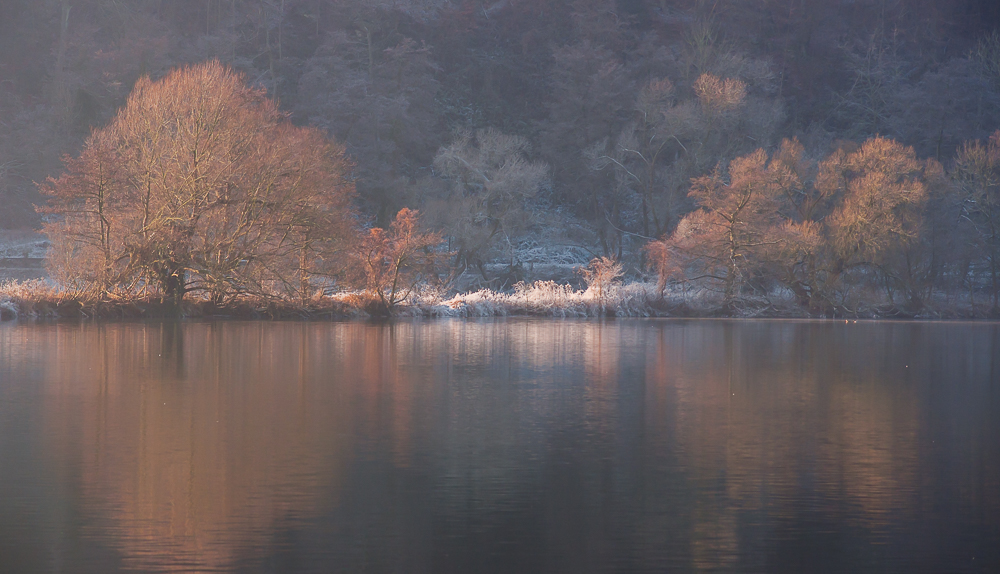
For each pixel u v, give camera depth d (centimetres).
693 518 1409
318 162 7088
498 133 12738
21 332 5091
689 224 9231
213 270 6775
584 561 1212
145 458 1775
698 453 1891
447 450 1891
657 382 3141
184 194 6719
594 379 3209
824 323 7912
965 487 1612
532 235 14162
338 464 1747
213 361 3600
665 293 9212
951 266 10444
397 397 2670
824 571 1188
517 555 1234
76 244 6881
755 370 3584
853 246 9112
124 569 1164
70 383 2864
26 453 1808
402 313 7719
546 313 8481
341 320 7088
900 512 1455
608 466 1759
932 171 9756
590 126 14200
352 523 1363
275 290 7456
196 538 1286
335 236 7069
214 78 6881
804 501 1515
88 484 1567
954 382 3228
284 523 1360
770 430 2175
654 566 1198
